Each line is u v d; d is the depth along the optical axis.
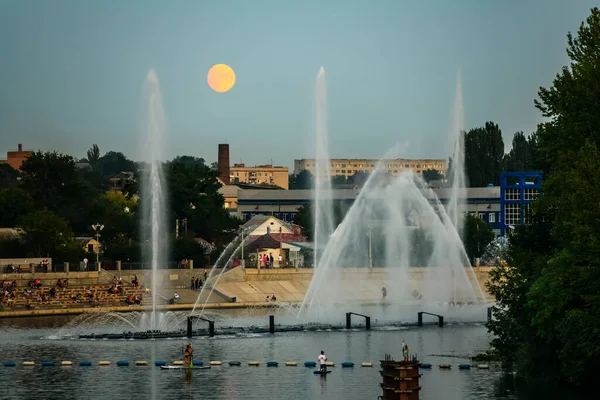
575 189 121.44
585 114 132.75
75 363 164.12
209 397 134.88
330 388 141.25
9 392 139.12
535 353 138.62
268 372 155.12
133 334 198.12
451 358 168.88
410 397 110.50
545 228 144.50
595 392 131.50
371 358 170.00
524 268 142.88
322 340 195.00
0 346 184.38
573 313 119.88
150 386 142.88
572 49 141.25
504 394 133.00
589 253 121.38
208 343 189.25
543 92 142.88
